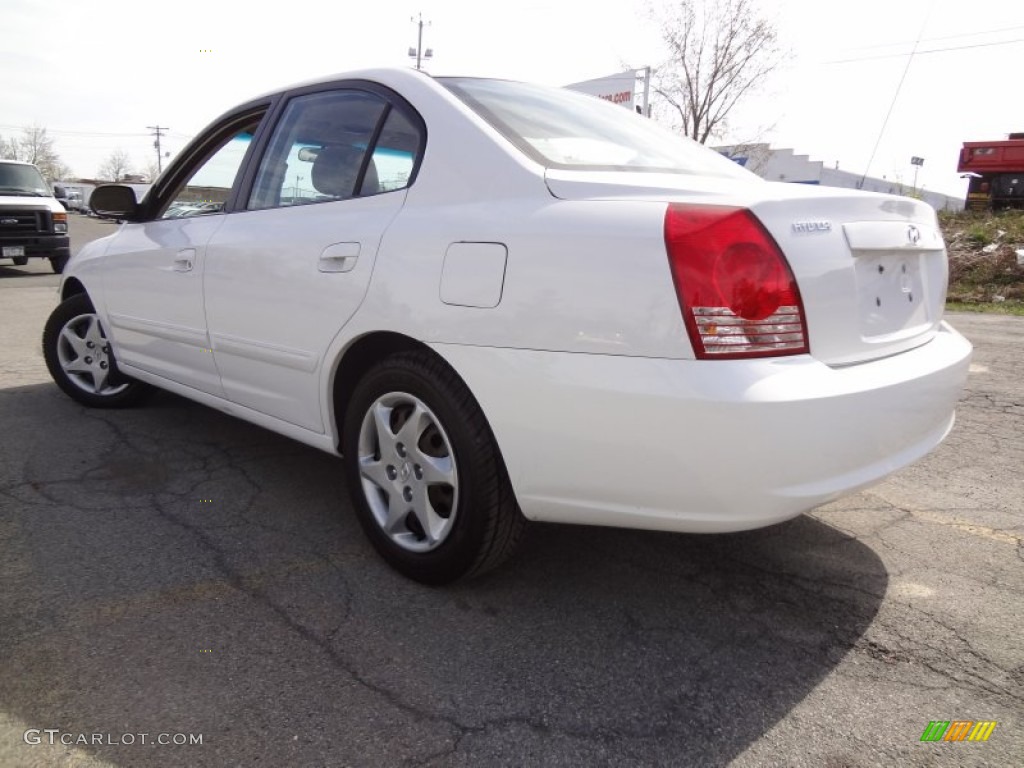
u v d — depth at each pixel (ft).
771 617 7.82
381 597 8.03
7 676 6.50
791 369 6.27
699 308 6.11
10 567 8.38
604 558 9.04
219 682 6.54
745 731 6.14
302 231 9.05
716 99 80.38
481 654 7.07
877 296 7.34
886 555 9.28
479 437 7.34
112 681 6.49
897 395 6.84
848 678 6.84
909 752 5.93
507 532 7.63
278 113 10.47
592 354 6.46
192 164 12.12
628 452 6.42
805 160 129.29
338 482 11.23
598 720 6.22
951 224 51.83
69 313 14.33
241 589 8.10
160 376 12.28
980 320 32.42
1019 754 5.92
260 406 10.14
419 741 5.92
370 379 8.29
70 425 13.52
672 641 7.36
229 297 10.02
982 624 7.73
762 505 6.28
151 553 8.82
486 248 7.08
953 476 12.20
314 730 6.00
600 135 8.80
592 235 6.52
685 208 6.33
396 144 8.61
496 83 9.34
